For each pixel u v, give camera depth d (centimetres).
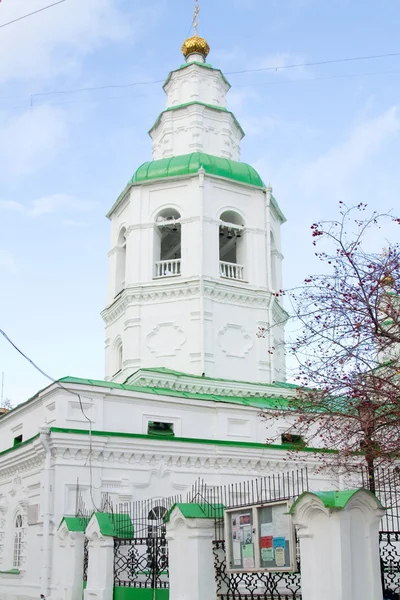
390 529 1948
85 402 2188
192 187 2988
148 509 2125
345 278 1440
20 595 2139
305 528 1040
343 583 966
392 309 1404
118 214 3200
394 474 1598
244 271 3011
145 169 3064
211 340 2802
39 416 2350
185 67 3419
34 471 2203
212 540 1312
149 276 2911
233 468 2336
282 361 3022
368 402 1412
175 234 3228
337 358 1442
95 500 2069
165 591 1429
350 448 1518
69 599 1742
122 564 1636
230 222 3123
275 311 3045
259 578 1236
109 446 2133
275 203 3186
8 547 2344
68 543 1822
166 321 2844
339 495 1008
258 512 1194
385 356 1653
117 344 3025
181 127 3294
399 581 1255
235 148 3384
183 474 2250
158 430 2333
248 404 2531
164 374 2595
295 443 2364
